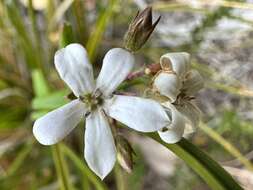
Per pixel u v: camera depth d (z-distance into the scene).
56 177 0.08
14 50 0.08
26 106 0.08
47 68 0.08
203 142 0.08
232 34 0.08
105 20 0.07
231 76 0.08
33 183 0.08
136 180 0.07
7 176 0.07
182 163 0.07
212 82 0.07
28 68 0.08
